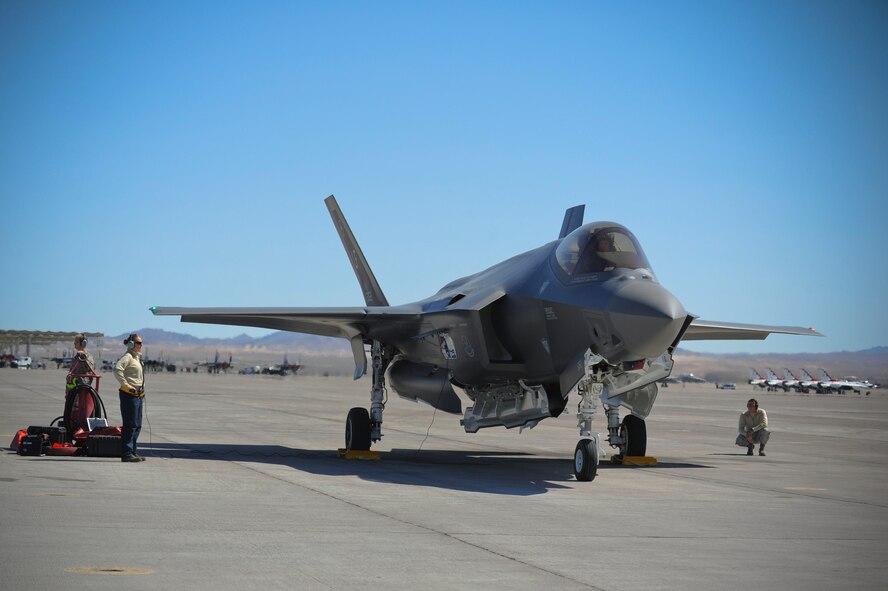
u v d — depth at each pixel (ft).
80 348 48.88
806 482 45.01
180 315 53.21
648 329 38.09
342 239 73.61
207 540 24.32
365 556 22.94
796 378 465.47
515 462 52.75
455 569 21.77
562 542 25.94
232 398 139.13
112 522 26.50
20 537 23.65
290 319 55.31
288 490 35.78
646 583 20.99
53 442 47.24
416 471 45.75
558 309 43.32
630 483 42.55
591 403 43.55
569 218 55.36
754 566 23.39
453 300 51.83
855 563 24.20
